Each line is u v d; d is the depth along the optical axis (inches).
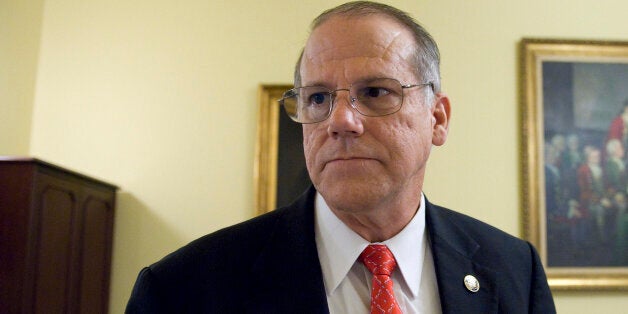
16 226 69.3
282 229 40.6
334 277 37.9
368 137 34.8
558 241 91.3
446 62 97.2
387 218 38.5
